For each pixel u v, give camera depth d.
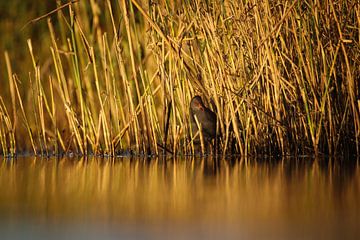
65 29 19.62
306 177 12.48
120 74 17.03
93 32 16.52
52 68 18.92
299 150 15.70
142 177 12.61
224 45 15.30
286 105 15.45
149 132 16.12
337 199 10.17
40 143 16.53
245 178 12.40
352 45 15.36
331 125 15.30
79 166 14.40
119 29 15.91
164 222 8.60
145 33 16.52
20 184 11.77
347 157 15.44
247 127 15.43
